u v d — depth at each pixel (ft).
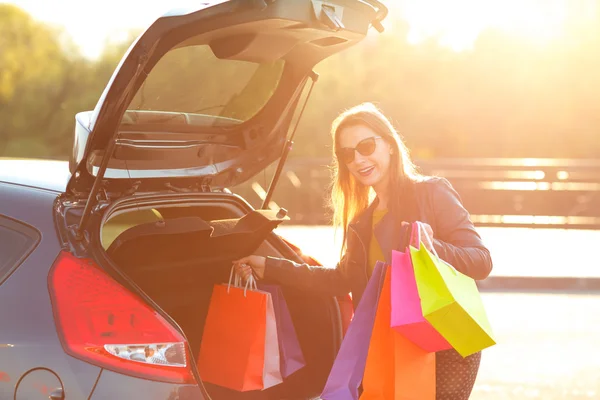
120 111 9.77
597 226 58.85
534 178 67.10
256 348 11.39
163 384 8.97
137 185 11.22
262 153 12.90
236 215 12.76
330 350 12.42
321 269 12.04
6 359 9.05
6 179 10.54
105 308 9.09
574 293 34.83
